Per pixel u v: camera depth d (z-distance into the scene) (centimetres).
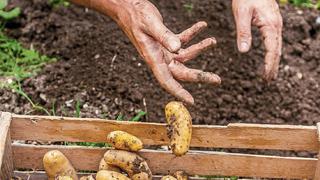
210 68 172
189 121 117
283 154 155
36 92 162
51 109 158
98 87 163
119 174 117
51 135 121
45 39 178
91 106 159
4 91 160
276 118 164
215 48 177
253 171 125
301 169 124
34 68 169
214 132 120
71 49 174
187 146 117
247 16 131
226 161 124
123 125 120
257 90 168
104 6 135
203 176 140
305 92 170
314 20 190
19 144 123
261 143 121
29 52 171
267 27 131
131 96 161
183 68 121
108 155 119
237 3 133
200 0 190
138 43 124
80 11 185
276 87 170
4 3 178
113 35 177
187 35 122
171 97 163
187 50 122
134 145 118
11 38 179
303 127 119
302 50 180
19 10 181
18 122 120
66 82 165
